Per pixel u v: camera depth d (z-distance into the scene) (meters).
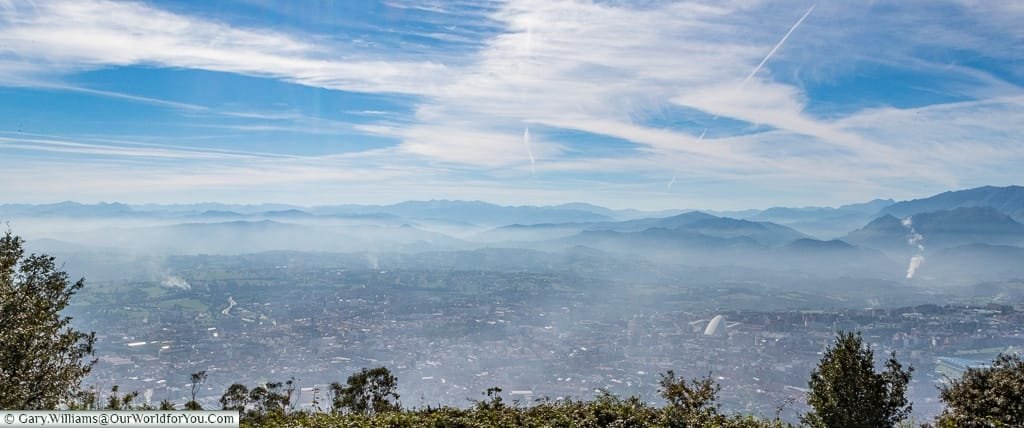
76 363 11.27
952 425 9.70
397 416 11.51
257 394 13.56
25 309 9.91
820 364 10.75
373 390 13.81
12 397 9.27
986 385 10.01
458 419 11.26
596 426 10.90
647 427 10.88
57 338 10.77
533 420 11.20
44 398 10.13
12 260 10.76
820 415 10.34
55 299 11.34
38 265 11.47
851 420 9.92
